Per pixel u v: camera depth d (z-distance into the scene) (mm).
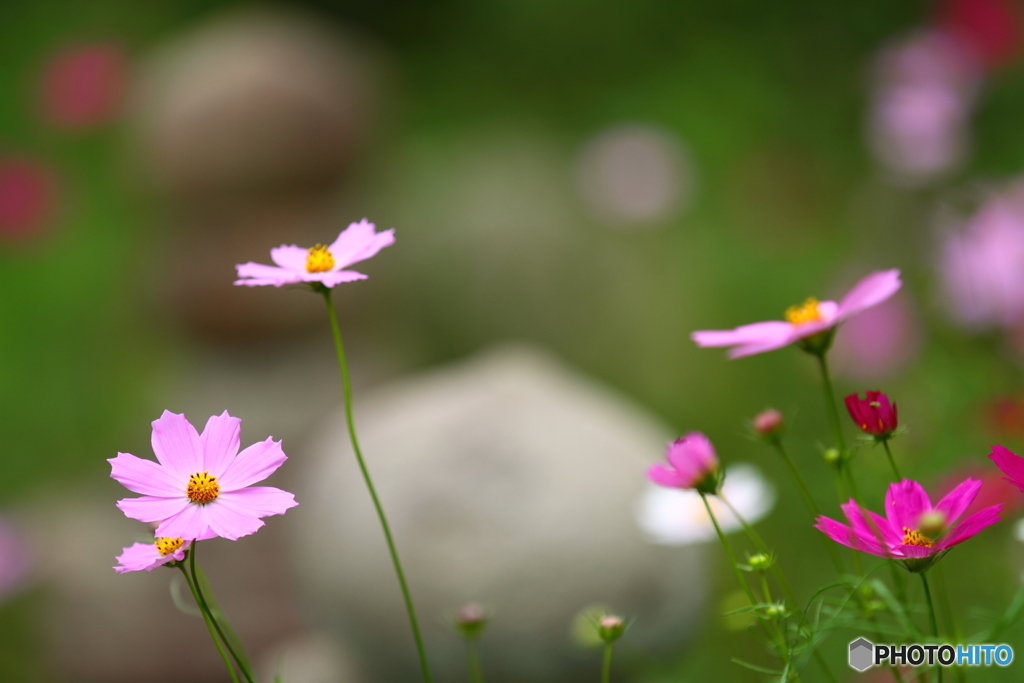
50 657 2688
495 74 6609
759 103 5523
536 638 1726
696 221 4902
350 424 1421
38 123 5508
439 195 4367
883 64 3873
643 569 1744
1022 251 2045
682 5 6344
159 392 3463
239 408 2760
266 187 2836
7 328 4383
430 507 1756
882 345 2645
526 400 1839
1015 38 3809
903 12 5602
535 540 1732
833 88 5492
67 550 2734
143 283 3186
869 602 1446
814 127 5316
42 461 3916
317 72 3023
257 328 2783
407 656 1748
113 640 2498
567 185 4930
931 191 3475
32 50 6184
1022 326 2029
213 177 2805
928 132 3523
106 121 4602
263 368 2805
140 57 6230
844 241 4453
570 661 1734
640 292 3900
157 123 2936
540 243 3637
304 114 2877
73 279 4555
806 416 2895
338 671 1839
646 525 1688
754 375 3559
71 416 4062
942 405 1985
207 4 6629
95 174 5230
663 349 3758
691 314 4043
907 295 2697
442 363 3414
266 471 1351
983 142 3719
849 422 2590
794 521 2338
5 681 2740
